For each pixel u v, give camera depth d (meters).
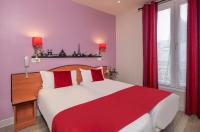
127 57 4.15
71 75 3.03
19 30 2.50
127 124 1.31
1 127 2.34
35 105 2.51
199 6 2.55
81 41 3.51
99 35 3.96
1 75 2.35
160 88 3.42
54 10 2.97
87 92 2.37
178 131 2.15
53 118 1.49
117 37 4.44
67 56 3.19
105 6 3.63
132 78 4.04
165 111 1.86
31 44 2.66
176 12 3.02
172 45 3.13
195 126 2.30
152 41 3.31
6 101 2.41
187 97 2.73
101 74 3.44
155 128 1.70
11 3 2.39
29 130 2.22
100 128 1.20
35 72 2.66
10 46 2.41
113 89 2.52
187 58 2.71
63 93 2.29
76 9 3.37
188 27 2.67
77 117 1.40
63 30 3.14
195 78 2.62
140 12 3.70
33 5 2.66
